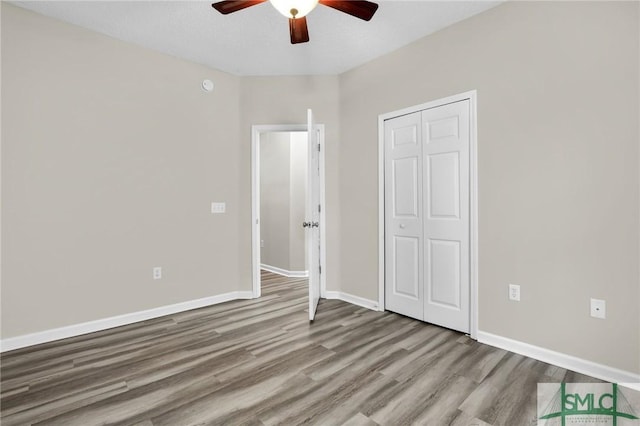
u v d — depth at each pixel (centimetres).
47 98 247
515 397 173
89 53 267
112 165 279
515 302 227
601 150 191
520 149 223
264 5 239
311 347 235
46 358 219
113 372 200
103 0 229
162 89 308
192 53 310
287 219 490
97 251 271
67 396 175
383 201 317
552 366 206
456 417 156
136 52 292
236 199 361
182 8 241
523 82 221
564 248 205
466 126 253
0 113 229
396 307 309
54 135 250
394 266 310
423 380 189
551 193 210
